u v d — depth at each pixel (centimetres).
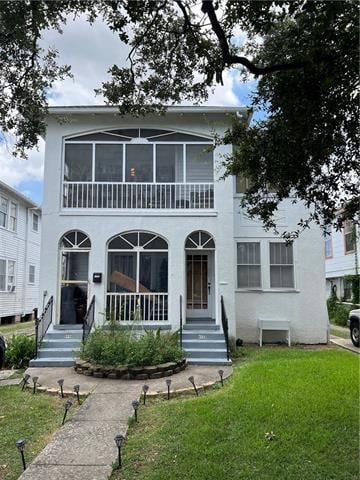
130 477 399
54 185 1167
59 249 1150
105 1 474
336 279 2175
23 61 553
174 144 1224
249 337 1258
